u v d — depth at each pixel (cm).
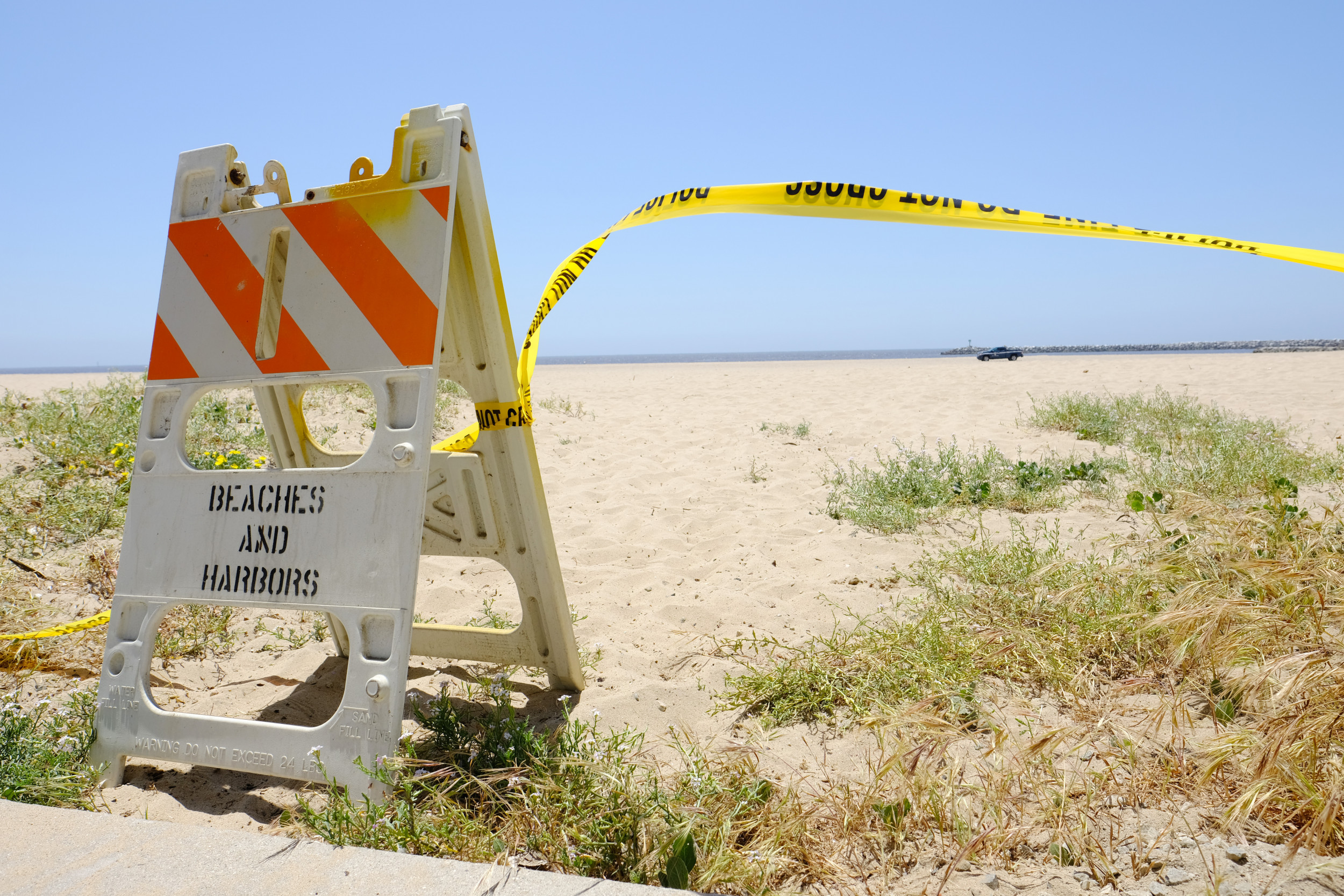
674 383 1662
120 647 224
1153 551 361
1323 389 1093
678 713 261
